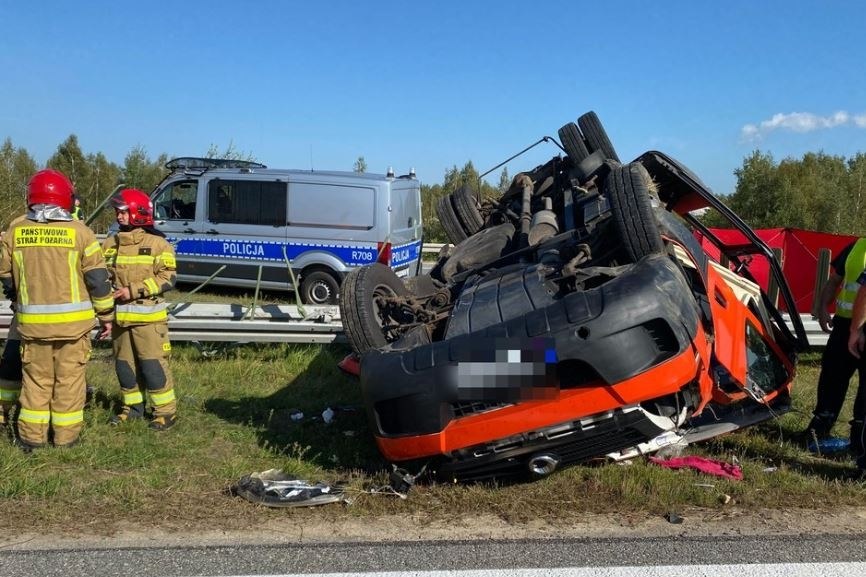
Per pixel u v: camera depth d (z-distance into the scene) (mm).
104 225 23531
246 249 12602
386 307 5277
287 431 5539
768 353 5410
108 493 4230
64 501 4121
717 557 3496
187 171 12984
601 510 4039
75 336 4910
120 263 5508
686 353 3949
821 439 5234
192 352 7617
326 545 3627
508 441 4027
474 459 4070
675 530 3799
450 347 4094
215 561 3457
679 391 4199
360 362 4699
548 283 4559
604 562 3445
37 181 4953
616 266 4719
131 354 5629
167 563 3436
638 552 3547
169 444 5160
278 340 7551
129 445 5051
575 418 3902
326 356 7488
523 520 3918
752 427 5547
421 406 4035
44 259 4832
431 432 4023
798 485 4387
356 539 3701
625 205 4582
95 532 3762
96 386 6500
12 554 3500
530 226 5766
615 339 3857
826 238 9906
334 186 12266
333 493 4184
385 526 3857
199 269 12922
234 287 14039
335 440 5262
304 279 12453
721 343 4555
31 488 4223
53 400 4984
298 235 12367
